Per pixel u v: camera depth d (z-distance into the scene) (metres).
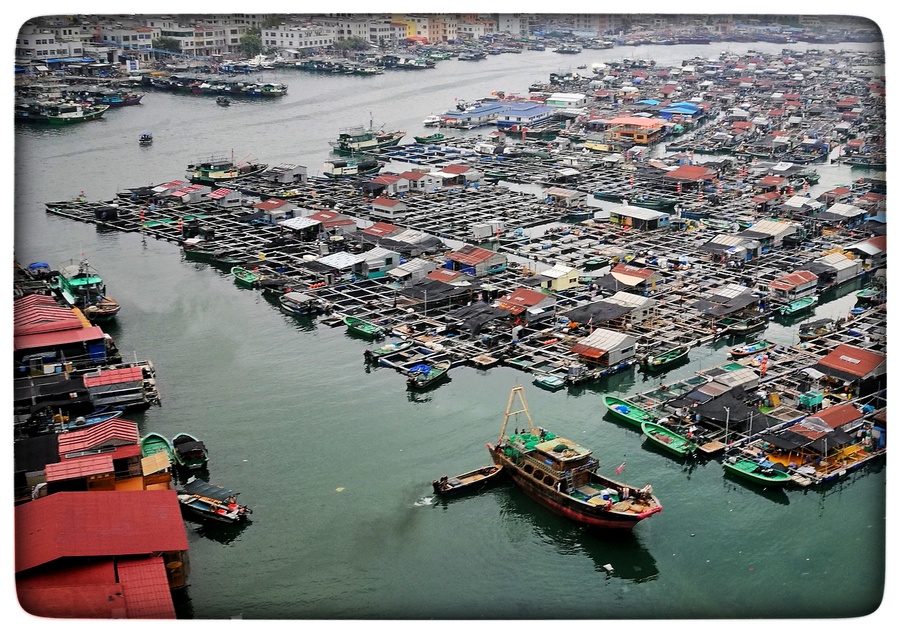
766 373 61.16
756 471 48.91
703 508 46.50
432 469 49.81
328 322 70.69
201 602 39.25
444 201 110.81
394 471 49.59
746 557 42.53
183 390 59.19
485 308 69.94
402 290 74.19
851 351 59.78
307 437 53.22
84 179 114.50
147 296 76.50
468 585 40.53
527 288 74.00
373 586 40.34
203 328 69.69
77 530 37.56
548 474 45.75
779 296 75.06
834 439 50.25
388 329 68.75
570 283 77.62
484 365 62.84
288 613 38.56
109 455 44.62
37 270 78.31
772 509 46.34
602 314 68.56
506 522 45.28
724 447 51.94
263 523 45.00
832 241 92.25
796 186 115.81
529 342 66.81
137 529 38.09
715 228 97.94
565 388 60.25
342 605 39.12
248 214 99.19
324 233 92.69
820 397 55.72
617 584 40.56
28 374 59.25
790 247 90.06
